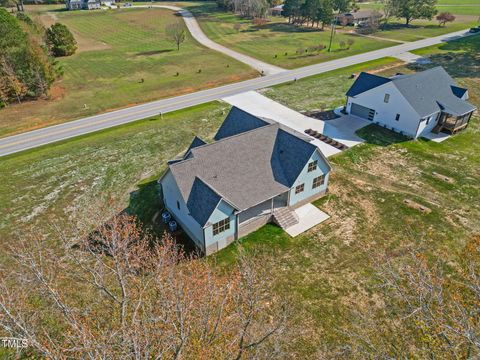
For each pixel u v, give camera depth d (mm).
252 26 118688
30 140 44281
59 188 34344
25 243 27078
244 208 26094
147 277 20312
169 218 29125
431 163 36906
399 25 115188
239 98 56250
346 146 40469
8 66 55219
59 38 84812
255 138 29531
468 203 30844
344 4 119562
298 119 47688
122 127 47344
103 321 17016
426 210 29953
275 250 26438
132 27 122250
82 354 13820
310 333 20281
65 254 25938
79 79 68312
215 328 15055
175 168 25844
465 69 66000
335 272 24375
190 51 87938
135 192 33438
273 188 28188
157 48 92562
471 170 35500
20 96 56969
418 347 19016
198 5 165250
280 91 58719
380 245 26594
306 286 23328
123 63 78750
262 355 16734
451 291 20344
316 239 27422
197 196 25469
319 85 60719
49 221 29844
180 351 12617
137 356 11547
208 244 25656
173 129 46031
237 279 19766
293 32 107938
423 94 42531
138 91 60969
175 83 64375
